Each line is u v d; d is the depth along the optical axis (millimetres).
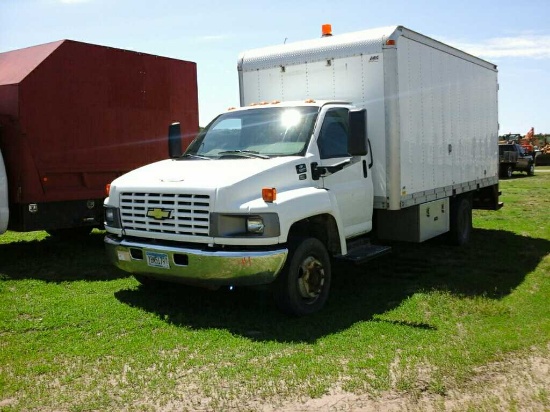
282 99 8273
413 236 8438
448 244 10078
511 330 5449
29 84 8680
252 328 5605
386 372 4430
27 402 4004
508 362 4680
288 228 5629
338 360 4727
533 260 8742
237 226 5512
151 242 6004
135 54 10508
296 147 6430
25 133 8633
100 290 7047
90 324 5688
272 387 4211
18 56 9586
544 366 4590
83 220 9664
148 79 10789
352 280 7641
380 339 5219
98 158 9828
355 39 7539
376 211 8484
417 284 7316
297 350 4965
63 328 5574
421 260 8906
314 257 6117
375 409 3902
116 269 8289
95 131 9766
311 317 5941
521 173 32281
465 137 10016
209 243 5535
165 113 11180
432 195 8625
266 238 5480
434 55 8594
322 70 7828
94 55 9727
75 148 9422
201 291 6926
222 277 5516
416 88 7977
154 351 4953
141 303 6418
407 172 7707
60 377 4441
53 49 9086
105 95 9930
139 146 10641
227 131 7102
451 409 3893
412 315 5980
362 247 7312
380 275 7926
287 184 5996
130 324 5688
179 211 5730
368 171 7379
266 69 8406
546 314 5977
